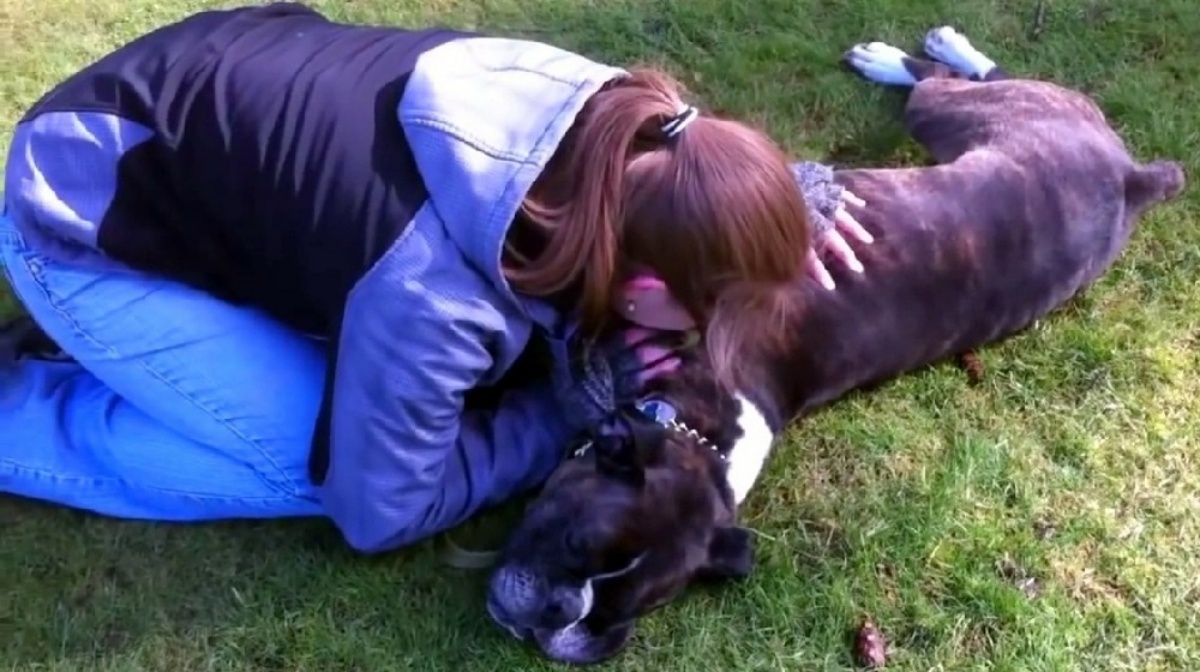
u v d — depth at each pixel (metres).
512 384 2.85
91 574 2.72
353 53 2.48
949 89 3.45
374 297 2.33
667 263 2.19
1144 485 2.99
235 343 2.64
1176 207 3.47
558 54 2.38
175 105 2.46
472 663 2.65
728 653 2.71
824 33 3.82
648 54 3.76
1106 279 3.34
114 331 2.61
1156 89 3.72
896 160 3.57
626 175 2.17
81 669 2.60
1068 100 3.34
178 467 2.69
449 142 2.27
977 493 2.97
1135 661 2.73
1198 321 3.27
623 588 2.42
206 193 2.47
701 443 2.58
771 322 2.63
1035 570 2.85
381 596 2.72
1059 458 3.04
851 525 2.90
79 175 2.48
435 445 2.50
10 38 3.67
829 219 2.85
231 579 2.73
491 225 2.23
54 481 2.72
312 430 2.65
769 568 2.81
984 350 3.21
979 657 2.73
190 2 3.81
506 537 2.85
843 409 3.09
